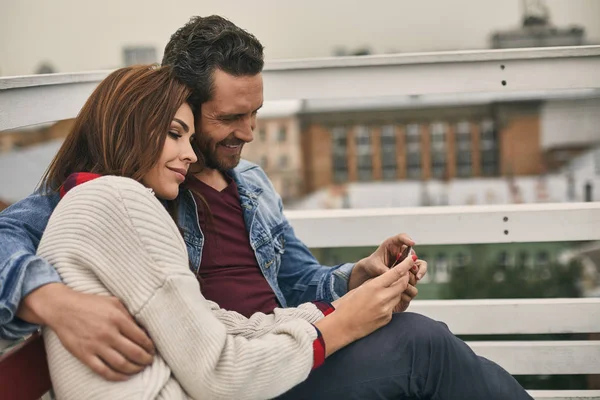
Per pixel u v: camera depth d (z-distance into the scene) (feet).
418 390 4.40
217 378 3.63
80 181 3.90
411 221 7.06
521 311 6.79
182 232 4.84
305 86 7.08
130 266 3.60
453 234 7.05
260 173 5.72
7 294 3.48
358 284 5.43
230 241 5.14
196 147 5.00
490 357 6.74
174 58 4.77
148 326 3.59
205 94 4.76
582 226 6.95
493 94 7.46
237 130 4.94
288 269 5.73
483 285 110.42
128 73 4.25
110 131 4.12
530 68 7.04
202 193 5.10
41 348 3.95
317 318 4.30
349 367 4.28
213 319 3.72
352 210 7.27
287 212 7.32
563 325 6.77
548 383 8.39
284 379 3.86
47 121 5.50
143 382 3.49
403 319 4.42
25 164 44.06
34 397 3.85
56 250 3.64
